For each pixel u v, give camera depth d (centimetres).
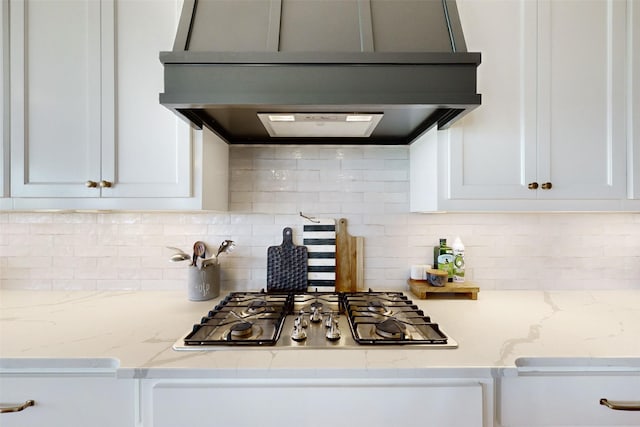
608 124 116
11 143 113
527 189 114
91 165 114
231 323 106
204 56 88
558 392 85
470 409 81
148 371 78
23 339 95
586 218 149
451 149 115
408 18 99
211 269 139
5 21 114
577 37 116
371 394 81
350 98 89
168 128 115
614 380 85
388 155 150
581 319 112
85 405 83
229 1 100
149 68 115
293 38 96
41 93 114
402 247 151
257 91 89
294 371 79
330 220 150
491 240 150
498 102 115
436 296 141
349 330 102
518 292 148
